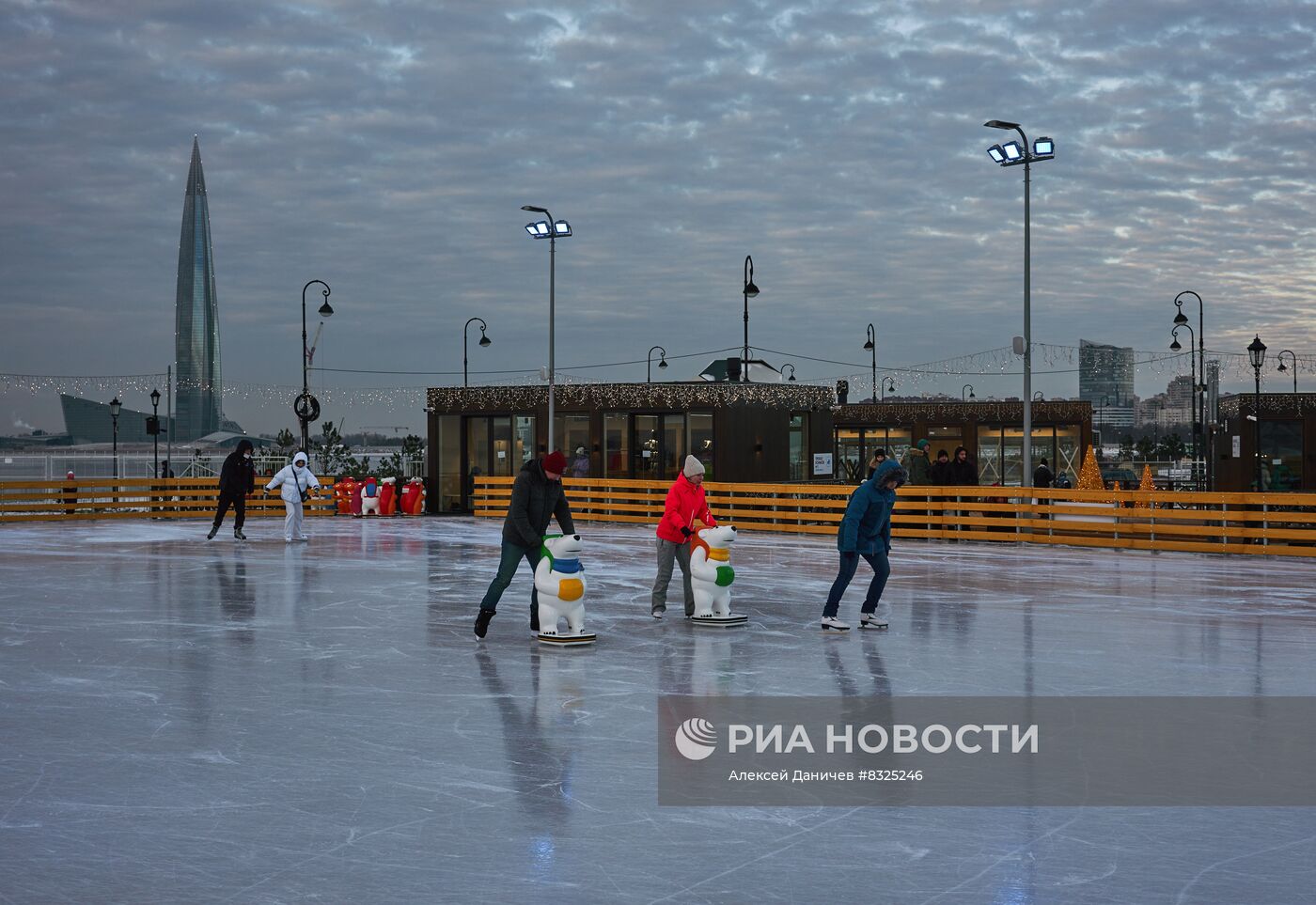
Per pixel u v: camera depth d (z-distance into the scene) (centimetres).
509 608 1506
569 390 3397
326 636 1279
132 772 746
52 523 3284
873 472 1316
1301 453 3441
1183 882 557
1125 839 619
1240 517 2267
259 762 768
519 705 936
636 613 1471
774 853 596
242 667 1098
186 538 2684
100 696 970
